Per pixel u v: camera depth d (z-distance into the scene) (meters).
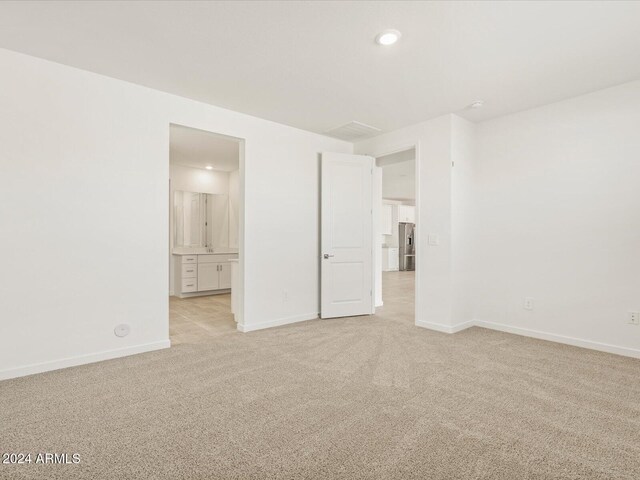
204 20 2.16
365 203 4.67
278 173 4.13
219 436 1.80
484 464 1.58
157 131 3.21
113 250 2.97
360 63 2.70
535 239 3.65
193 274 6.29
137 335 3.11
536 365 2.83
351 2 1.99
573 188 3.38
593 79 2.98
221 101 3.47
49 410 2.07
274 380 2.52
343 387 2.40
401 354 3.10
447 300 3.83
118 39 2.38
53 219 2.69
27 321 2.59
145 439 1.77
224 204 7.32
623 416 2.01
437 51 2.52
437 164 3.91
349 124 4.15
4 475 1.50
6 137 2.51
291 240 4.27
